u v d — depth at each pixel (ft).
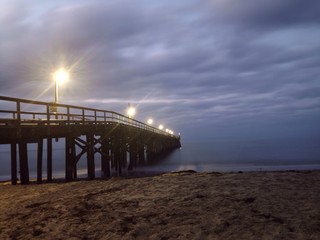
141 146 130.52
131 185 31.35
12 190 34.12
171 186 29.04
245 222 17.56
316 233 15.49
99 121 70.18
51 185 36.17
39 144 46.34
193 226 17.40
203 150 275.80
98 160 186.39
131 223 18.71
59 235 17.44
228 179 30.89
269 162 141.59
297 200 21.62
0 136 35.22
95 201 24.88
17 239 17.29
